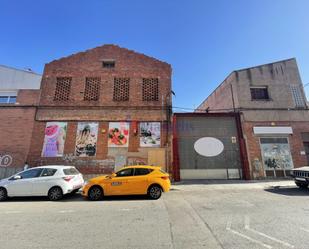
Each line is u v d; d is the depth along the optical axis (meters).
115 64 15.38
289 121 14.69
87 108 14.18
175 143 13.93
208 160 13.91
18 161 13.08
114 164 13.20
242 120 14.65
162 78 15.08
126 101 14.43
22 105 14.13
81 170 13.07
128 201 8.02
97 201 8.15
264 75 15.84
